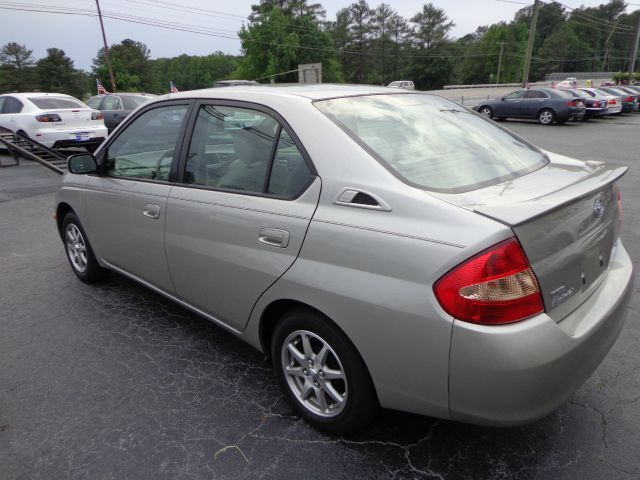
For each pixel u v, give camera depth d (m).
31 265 4.92
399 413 2.59
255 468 2.25
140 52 104.56
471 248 1.74
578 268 2.06
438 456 2.29
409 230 1.89
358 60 103.06
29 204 7.70
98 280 4.36
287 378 2.54
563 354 1.82
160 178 3.11
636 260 4.73
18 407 2.72
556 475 2.17
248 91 2.74
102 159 3.61
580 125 20.14
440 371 1.86
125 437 2.47
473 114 3.05
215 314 2.89
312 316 2.25
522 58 99.69
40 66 98.69
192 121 2.95
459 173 2.22
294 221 2.26
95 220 3.74
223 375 2.99
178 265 2.99
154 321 3.68
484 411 1.83
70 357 3.21
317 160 2.25
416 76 102.94
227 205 2.59
